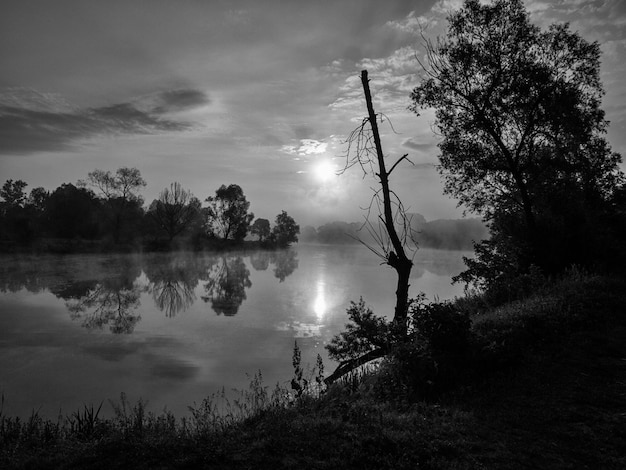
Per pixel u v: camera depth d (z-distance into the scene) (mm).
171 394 13078
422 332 9484
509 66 22531
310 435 5859
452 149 24422
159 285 43906
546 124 22797
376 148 13891
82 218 93812
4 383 14242
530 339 9922
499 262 21531
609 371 8242
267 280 49719
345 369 11758
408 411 7086
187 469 5008
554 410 6727
